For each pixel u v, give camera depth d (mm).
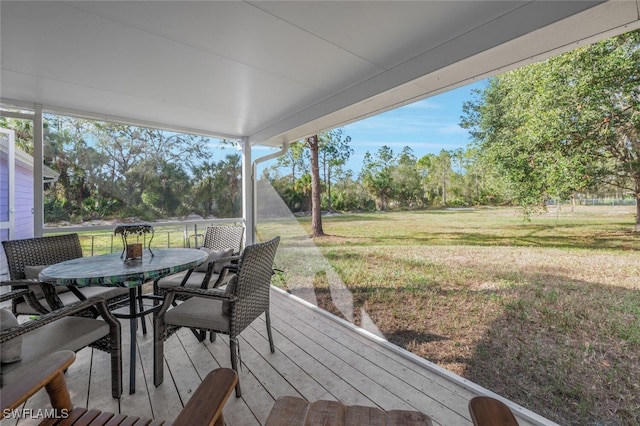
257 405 1710
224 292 1877
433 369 2043
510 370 1899
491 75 1860
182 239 3844
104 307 1707
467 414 1651
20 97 2686
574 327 1653
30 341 1562
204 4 1421
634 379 1433
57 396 1072
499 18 1508
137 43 1780
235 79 2295
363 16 1515
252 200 4352
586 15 1246
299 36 1707
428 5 1426
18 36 1690
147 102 2814
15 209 3236
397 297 2707
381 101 2377
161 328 1889
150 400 1731
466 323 2182
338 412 1077
